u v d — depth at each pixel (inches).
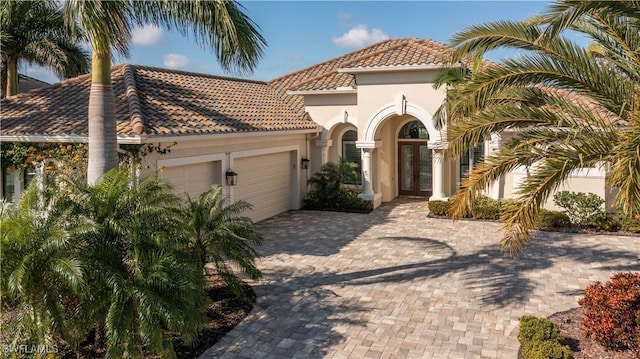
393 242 707.4
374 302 466.6
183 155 653.9
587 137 353.4
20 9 911.0
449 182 1047.6
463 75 690.2
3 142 644.7
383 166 1051.3
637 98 347.6
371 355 359.6
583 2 304.0
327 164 977.5
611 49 391.9
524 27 372.8
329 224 837.8
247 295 486.9
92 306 312.8
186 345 363.3
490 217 845.2
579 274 542.9
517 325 406.3
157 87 770.2
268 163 885.8
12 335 309.3
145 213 354.6
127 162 572.4
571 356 319.0
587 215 758.5
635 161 284.5
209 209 452.4
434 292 492.4
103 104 438.3
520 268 568.4
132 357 309.3
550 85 379.9
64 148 581.0
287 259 621.3
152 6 433.4
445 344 375.6
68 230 315.9
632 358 327.9
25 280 294.8
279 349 371.6
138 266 329.7
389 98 921.5
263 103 987.3
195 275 356.2
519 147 370.0
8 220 308.7
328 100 1003.3
